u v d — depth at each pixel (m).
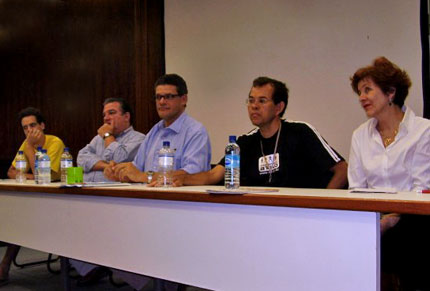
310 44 2.85
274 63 3.02
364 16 2.62
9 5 4.67
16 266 3.19
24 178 2.64
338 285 1.02
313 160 1.95
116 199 1.55
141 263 1.47
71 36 4.29
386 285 1.47
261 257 1.16
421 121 1.65
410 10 2.44
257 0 3.09
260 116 1.98
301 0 2.87
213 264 1.27
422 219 1.42
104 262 1.60
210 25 3.37
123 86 3.90
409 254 1.45
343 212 1.02
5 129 4.67
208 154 2.15
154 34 3.70
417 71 2.42
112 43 3.99
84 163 2.71
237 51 3.22
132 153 2.67
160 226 1.41
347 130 2.71
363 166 1.76
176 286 1.72
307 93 2.87
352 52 2.67
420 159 1.61
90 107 4.16
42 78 4.50
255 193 1.18
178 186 1.71
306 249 1.08
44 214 1.87
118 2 3.93
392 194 1.14
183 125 2.17
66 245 1.76
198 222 1.31
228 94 3.28
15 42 4.66
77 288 2.61
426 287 1.44
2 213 2.13
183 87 2.18
